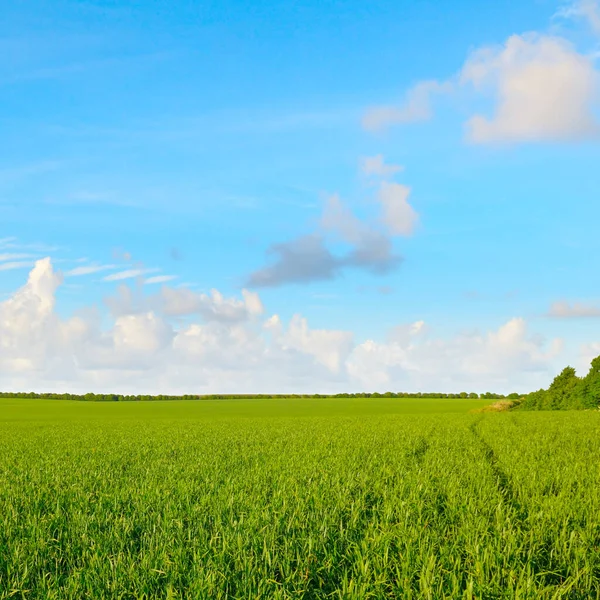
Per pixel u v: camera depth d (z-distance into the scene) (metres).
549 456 21.27
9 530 9.92
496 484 13.94
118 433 40.41
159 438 34.19
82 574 7.55
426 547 8.27
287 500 12.00
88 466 20.06
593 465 17.58
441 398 159.50
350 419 55.50
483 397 156.38
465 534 8.95
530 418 49.81
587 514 10.56
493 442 26.94
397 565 7.73
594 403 75.00
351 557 8.18
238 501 11.93
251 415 80.81
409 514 10.58
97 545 8.72
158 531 9.79
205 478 15.67
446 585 7.21
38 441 33.66
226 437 34.00
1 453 26.33
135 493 13.48
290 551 8.25
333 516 10.34
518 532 9.22
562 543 8.83
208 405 116.88
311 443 28.28
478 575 7.20
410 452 22.62
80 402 129.88
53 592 6.92
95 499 13.07
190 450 25.98
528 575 7.16
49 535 9.62
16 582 7.39
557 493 13.51
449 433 33.31
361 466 18.16
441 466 17.30
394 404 116.25
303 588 7.15
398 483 13.86
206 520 10.45
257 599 6.56
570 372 85.38
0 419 73.12
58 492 14.07
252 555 8.07
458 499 11.85
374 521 10.00
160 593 7.05
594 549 8.56
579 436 30.14
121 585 7.12
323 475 15.41
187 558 8.09
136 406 113.44
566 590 6.88
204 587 6.77
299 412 89.31
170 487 14.34
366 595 6.79
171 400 144.62
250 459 21.14
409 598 6.76
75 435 38.75
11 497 13.48
